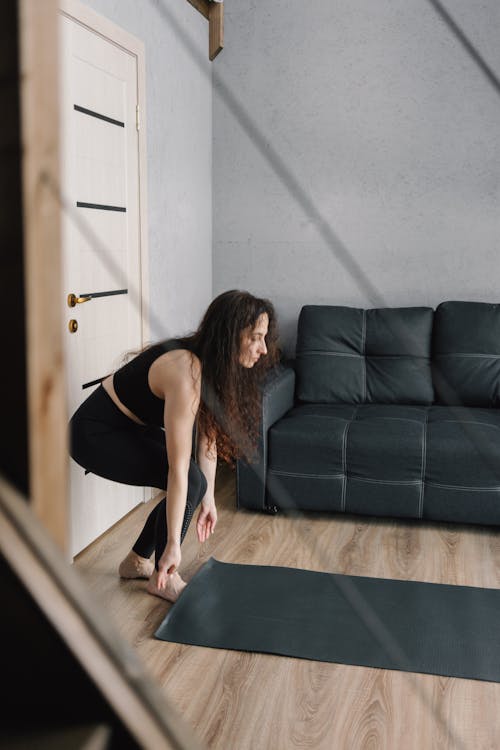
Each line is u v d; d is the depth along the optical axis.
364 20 3.57
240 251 3.83
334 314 3.46
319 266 3.74
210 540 2.67
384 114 3.60
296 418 3.02
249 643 1.94
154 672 1.81
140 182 2.88
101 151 2.55
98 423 2.16
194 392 1.97
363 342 3.40
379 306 3.52
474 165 3.54
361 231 3.69
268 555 2.54
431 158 3.58
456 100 3.52
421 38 3.52
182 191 3.40
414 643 1.94
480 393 3.24
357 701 1.69
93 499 2.61
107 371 2.62
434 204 3.60
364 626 2.01
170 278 3.29
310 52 3.64
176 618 2.06
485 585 2.33
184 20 3.32
